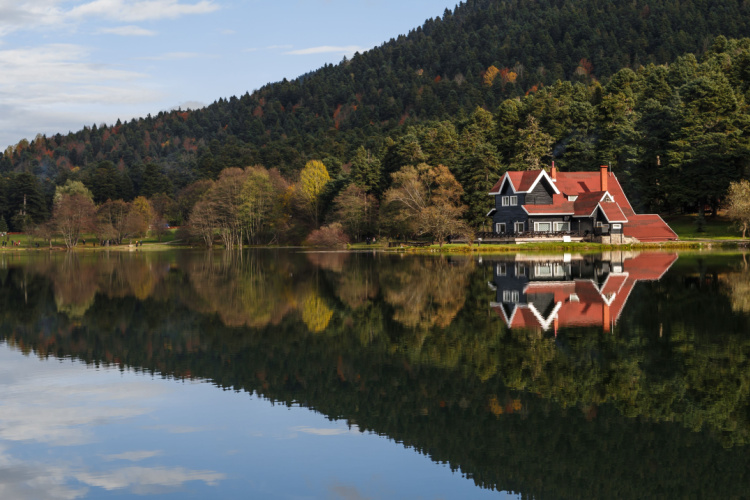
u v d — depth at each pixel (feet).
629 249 308.81
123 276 249.55
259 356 103.40
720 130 398.83
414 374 89.71
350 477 58.75
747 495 54.34
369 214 456.04
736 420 69.46
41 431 71.00
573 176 374.84
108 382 90.43
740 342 101.55
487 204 386.32
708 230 373.81
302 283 202.69
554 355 96.73
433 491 55.42
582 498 53.83
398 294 166.61
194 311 150.92
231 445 66.39
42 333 126.62
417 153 460.96
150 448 66.03
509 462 60.85
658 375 85.25
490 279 191.83
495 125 535.19
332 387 85.51
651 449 63.05
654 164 415.03
